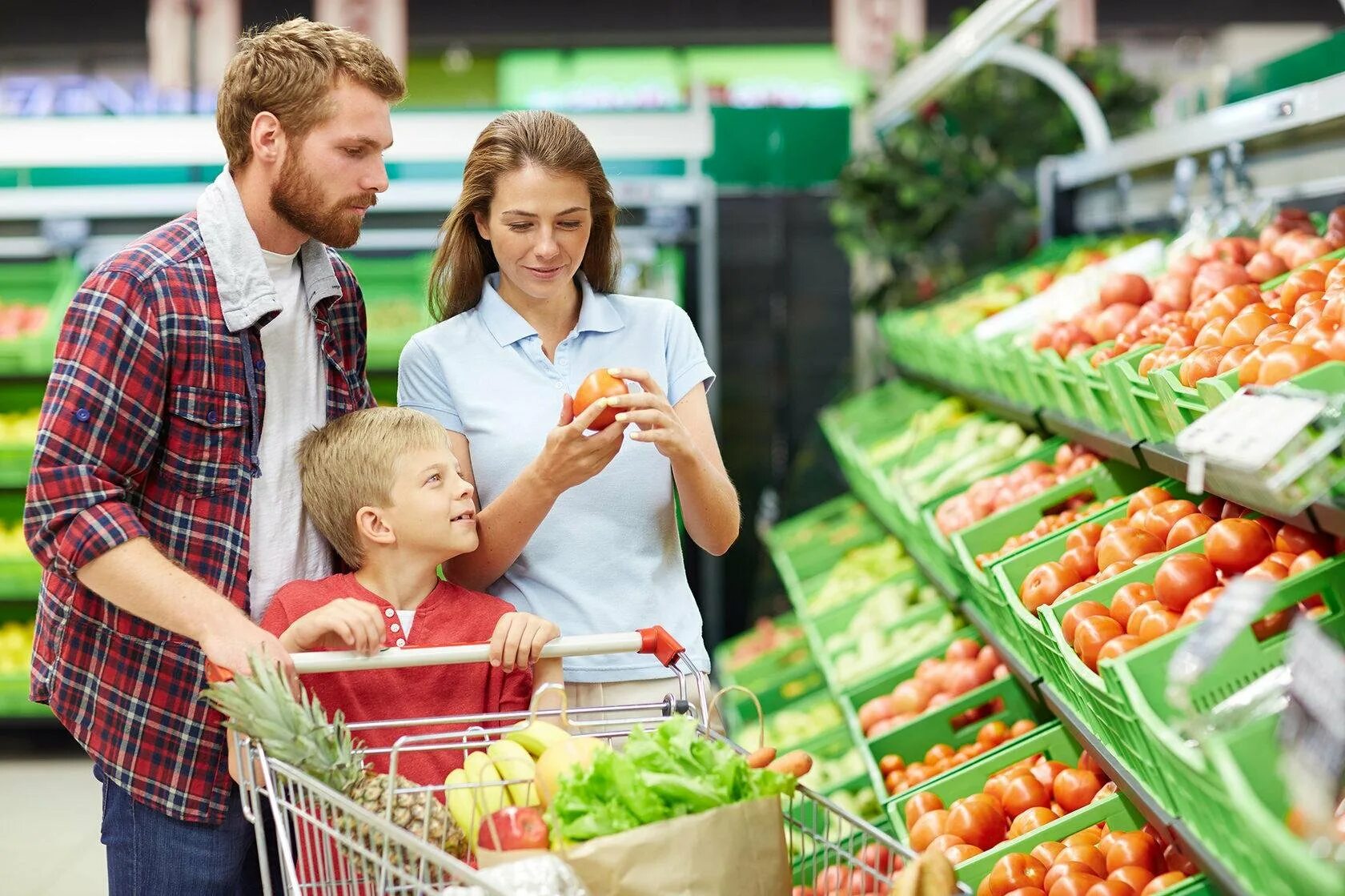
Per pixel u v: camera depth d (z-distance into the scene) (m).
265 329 2.22
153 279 2.09
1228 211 3.42
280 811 1.75
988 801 2.61
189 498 2.15
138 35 10.04
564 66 10.52
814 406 7.41
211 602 1.94
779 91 10.46
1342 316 1.92
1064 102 6.20
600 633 2.29
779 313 7.38
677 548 2.42
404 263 6.18
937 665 3.50
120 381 2.04
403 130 5.41
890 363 6.83
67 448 2.01
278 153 2.12
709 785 1.63
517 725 1.95
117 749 2.15
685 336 2.47
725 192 7.34
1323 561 1.80
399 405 2.39
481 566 2.29
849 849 1.72
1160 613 2.05
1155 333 2.74
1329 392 1.69
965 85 6.21
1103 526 2.65
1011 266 5.94
